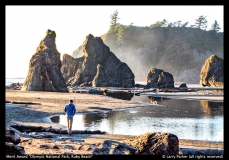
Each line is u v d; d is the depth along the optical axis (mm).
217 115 39188
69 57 130125
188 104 54406
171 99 65562
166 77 113125
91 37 126438
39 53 76375
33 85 74125
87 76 122250
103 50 126438
